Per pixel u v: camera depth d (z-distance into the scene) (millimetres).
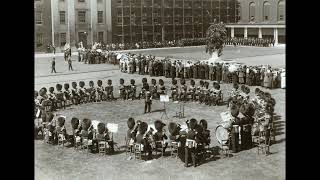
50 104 25969
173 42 83125
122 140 19906
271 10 90312
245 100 22062
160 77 41406
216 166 15805
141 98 31375
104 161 16750
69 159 17078
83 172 15328
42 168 15789
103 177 14719
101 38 77000
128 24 80938
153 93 30766
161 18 85500
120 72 45281
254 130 19625
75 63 54688
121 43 77562
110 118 24656
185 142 16375
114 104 29281
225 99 29969
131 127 17500
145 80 30125
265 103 19953
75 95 29297
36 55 66125
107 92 30625
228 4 95062
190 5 89500
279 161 16203
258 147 17391
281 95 30984
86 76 42219
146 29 83688
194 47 82125
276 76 34375
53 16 70188
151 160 16766
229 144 17703
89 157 17359
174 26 87562
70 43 72375
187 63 40719
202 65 39219
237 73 35906
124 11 80062
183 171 15297
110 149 18156
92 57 54000
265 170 15141
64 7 71500
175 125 17000
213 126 22156
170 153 17750
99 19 76188
